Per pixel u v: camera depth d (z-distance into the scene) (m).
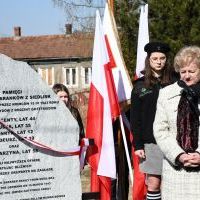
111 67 6.50
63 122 5.39
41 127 5.29
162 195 4.15
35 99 5.25
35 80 5.25
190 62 4.01
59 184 5.41
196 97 4.05
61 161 5.41
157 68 5.47
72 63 39.34
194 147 3.99
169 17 14.83
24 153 5.23
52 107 5.33
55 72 39.69
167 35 14.82
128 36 15.74
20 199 5.25
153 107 5.43
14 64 5.15
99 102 5.93
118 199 6.66
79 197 5.50
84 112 19.38
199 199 3.97
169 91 4.18
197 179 3.98
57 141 5.37
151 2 15.27
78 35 25.02
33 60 39.59
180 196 4.01
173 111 4.10
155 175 5.48
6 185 5.18
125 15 15.91
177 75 5.62
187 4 14.62
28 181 5.27
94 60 6.04
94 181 6.09
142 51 6.77
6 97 5.12
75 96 20.25
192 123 4.02
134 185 6.19
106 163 5.84
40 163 5.31
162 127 4.14
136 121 5.55
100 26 6.08
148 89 5.50
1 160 5.13
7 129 5.14
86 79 38.88
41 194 5.34
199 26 14.55
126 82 6.54
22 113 5.20
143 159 5.53
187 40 14.50
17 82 5.16
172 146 4.02
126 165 6.77
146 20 6.84
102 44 6.04
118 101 6.15
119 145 6.66
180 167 4.02
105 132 5.88
